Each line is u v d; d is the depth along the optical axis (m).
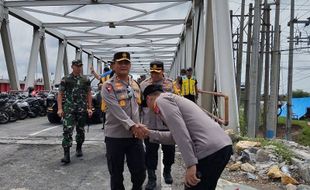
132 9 20.28
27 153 7.30
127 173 5.88
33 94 17.58
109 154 3.98
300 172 5.75
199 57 15.55
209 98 11.70
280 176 5.60
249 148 6.76
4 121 13.38
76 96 6.52
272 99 18.42
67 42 27.75
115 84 4.00
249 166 6.11
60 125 12.93
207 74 11.60
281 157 6.41
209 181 2.94
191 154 2.84
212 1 9.67
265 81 20.48
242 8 20.39
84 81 6.59
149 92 3.35
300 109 52.81
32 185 5.27
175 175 5.81
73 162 6.59
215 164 2.92
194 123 2.98
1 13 17.92
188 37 21.44
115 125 3.94
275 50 18.28
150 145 4.94
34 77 21.91
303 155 6.41
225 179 5.70
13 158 6.88
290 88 20.00
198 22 16.03
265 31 18.89
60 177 5.67
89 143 8.31
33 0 18.53
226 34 9.18
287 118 20.11
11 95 15.95
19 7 18.83
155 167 5.02
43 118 16.08
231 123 8.73
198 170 2.93
